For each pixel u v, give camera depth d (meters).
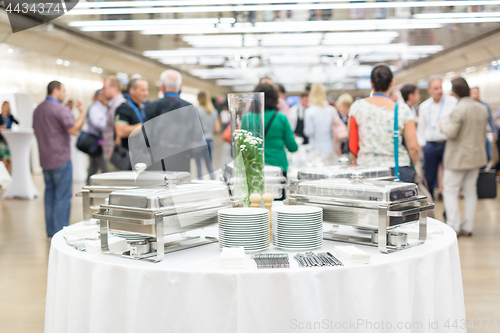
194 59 17.64
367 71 22.67
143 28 11.06
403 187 1.70
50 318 1.81
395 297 1.46
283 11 9.32
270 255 1.57
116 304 1.49
